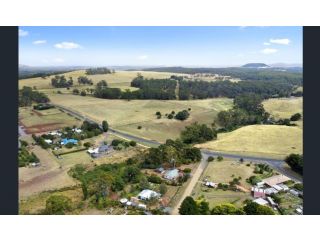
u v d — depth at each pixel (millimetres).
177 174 62812
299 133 95062
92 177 60000
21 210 47750
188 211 45062
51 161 71750
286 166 71750
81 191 55125
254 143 88312
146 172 64812
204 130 96125
